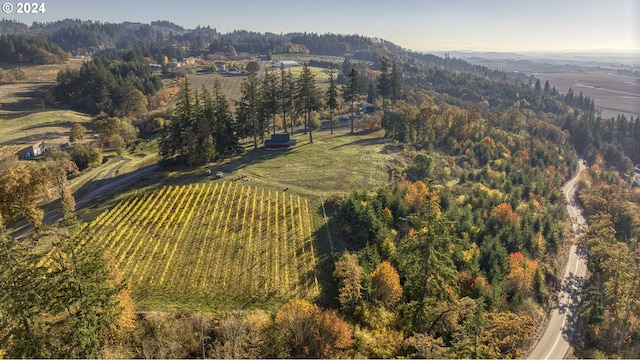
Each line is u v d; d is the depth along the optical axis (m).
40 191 59.09
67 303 29.27
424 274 39.03
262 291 45.22
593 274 67.81
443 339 40.81
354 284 43.38
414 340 37.69
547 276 64.19
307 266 49.81
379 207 61.25
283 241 54.84
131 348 35.97
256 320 39.25
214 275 47.47
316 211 63.25
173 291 44.53
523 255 63.22
